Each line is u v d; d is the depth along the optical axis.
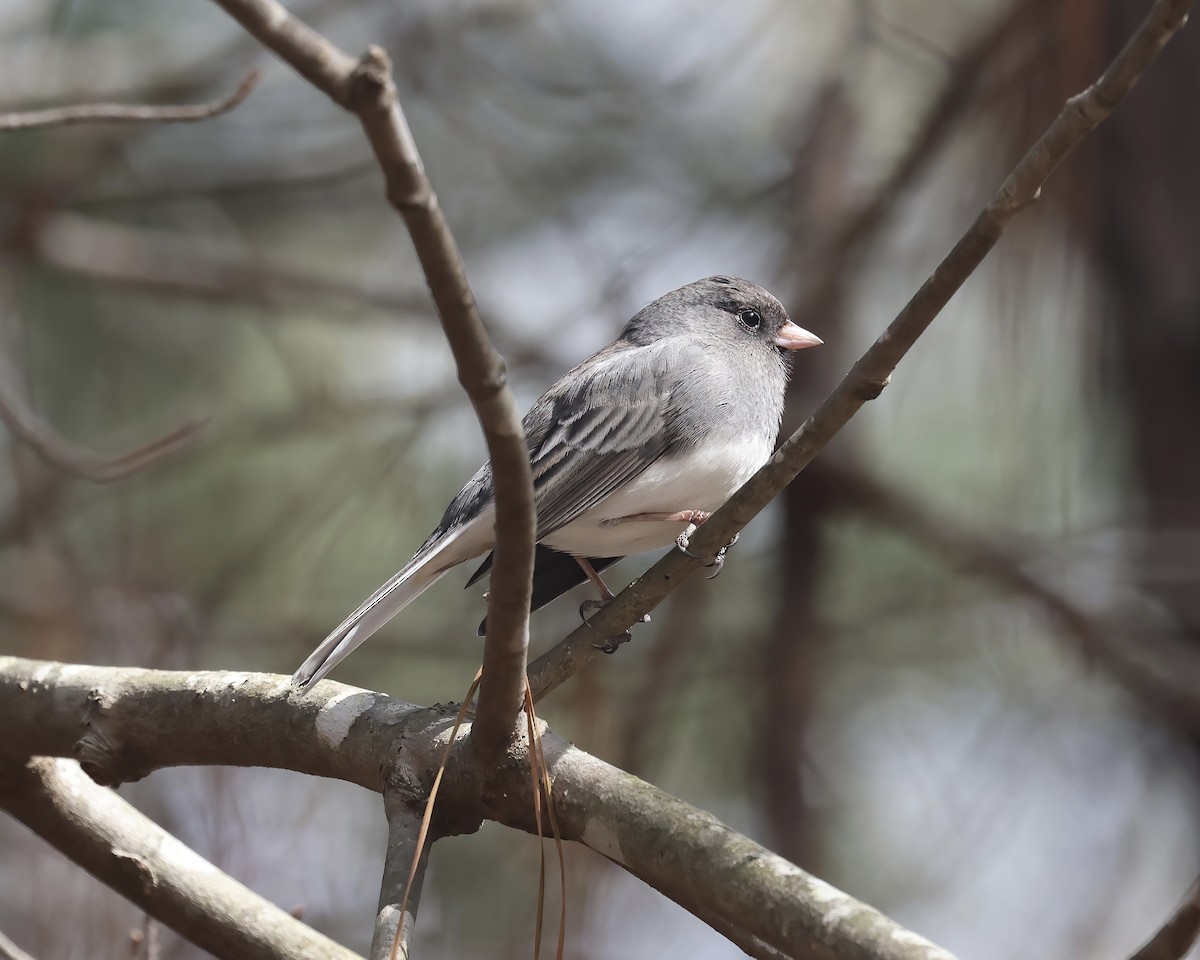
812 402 10.79
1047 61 9.02
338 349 12.03
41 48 11.45
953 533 10.59
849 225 10.66
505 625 4.55
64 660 9.42
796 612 10.62
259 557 10.61
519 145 11.95
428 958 9.06
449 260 3.64
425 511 10.79
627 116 11.84
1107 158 9.85
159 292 10.84
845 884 10.23
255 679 5.66
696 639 10.47
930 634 11.24
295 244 12.27
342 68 3.30
